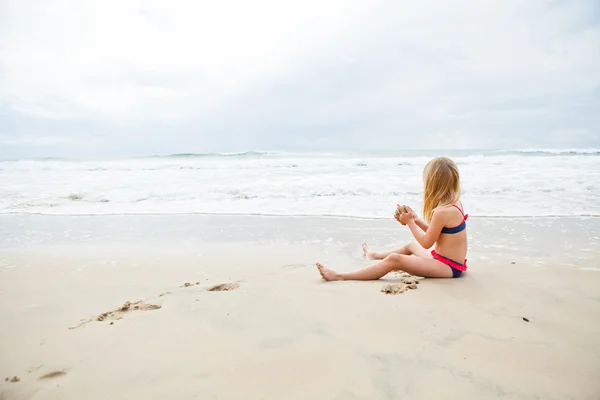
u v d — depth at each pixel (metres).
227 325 2.29
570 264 3.66
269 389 1.60
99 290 3.09
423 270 3.21
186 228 5.73
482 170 11.56
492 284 3.06
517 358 1.86
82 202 8.19
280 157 21.16
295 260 4.04
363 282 3.20
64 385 1.67
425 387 1.61
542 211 6.48
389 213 6.62
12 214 7.04
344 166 13.59
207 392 1.59
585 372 1.73
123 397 1.57
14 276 3.52
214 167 14.01
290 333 2.16
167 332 2.21
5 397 1.59
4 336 2.20
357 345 2.00
